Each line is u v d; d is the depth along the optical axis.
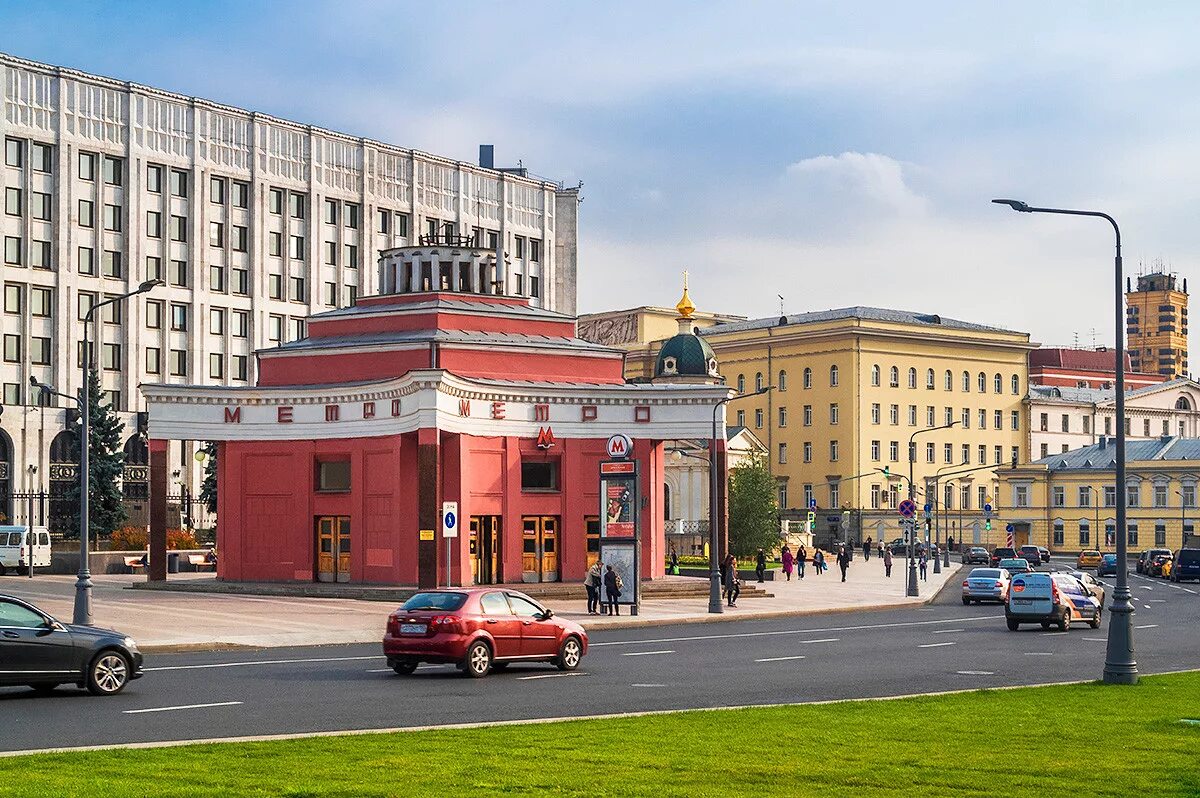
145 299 111.50
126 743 19.11
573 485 63.38
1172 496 141.50
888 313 158.50
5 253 103.75
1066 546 148.00
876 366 149.88
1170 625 49.62
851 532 146.88
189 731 20.31
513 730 19.88
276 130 121.81
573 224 149.88
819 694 26.14
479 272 69.81
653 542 67.88
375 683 27.81
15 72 104.44
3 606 24.36
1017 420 162.50
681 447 121.81
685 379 114.12
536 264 146.12
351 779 15.65
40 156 106.12
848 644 39.47
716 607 53.81
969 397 158.00
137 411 110.19
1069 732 20.09
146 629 40.78
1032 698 24.50
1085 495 147.12
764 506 104.75
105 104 109.50
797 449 152.88
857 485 147.50
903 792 15.37
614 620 48.19
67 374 106.25
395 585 58.91
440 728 20.00
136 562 81.44
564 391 63.19
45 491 104.38
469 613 29.62
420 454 56.19
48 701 24.17
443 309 64.75
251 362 119.00
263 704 23.86
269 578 62.75
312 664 32.06
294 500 62.50
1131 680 27.30
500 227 141.50
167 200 113.06
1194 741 19.27
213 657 33.94
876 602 63.38
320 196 125.00
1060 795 15.24
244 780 15.52
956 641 40.88
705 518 120.38
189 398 63.41
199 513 113.56
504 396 61.47
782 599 65.31
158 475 63.50
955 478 155.62
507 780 15.72
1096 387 187.62
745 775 16.30
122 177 110.50
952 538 154.25
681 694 25.98
